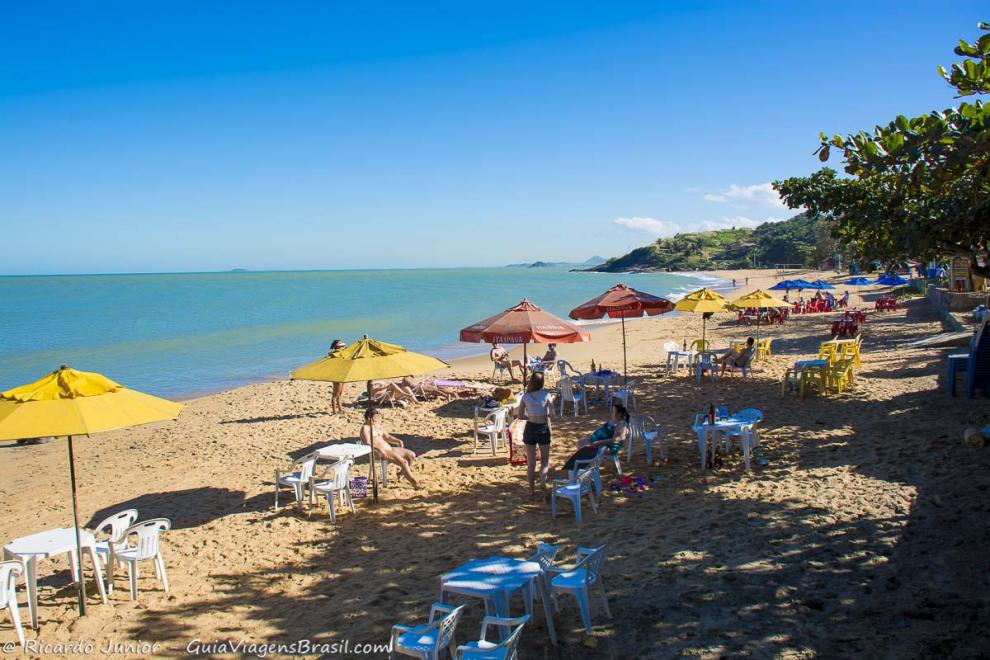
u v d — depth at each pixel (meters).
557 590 5.05
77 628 5.33
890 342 19.58
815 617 4.61
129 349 28.73
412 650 3.99
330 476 8.25
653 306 12.22
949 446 8.19
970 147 4.59
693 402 12.87
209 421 14.75
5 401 5.01
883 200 7.09
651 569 5.64
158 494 9.38
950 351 15.83
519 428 9.98
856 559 5.42
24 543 5.80
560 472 8.98
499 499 8.05
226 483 9.66
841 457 8.40
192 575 6.38
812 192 8.09
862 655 4.10
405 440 11.52
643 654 4.36
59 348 29.17
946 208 5.60
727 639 4.44
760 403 12.20
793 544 5.86
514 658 4.04
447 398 15.07
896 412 10.42
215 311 50.16
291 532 7.40
